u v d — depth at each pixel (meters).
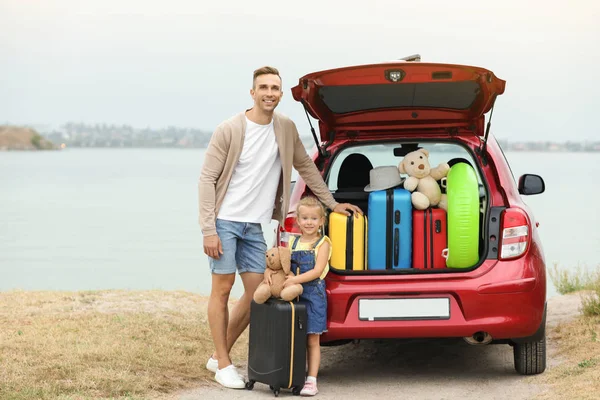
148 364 5.02
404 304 4.51
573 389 4.45
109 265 15.77
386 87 4.77
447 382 4.92
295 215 4.78
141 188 55.75
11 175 85.31
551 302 7.56
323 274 4.56
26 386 4.33
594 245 17.58
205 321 6.53
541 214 27.81
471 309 4.48
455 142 5.02
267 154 4.81
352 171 5.68
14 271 14.87
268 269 4.66
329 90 4.84
